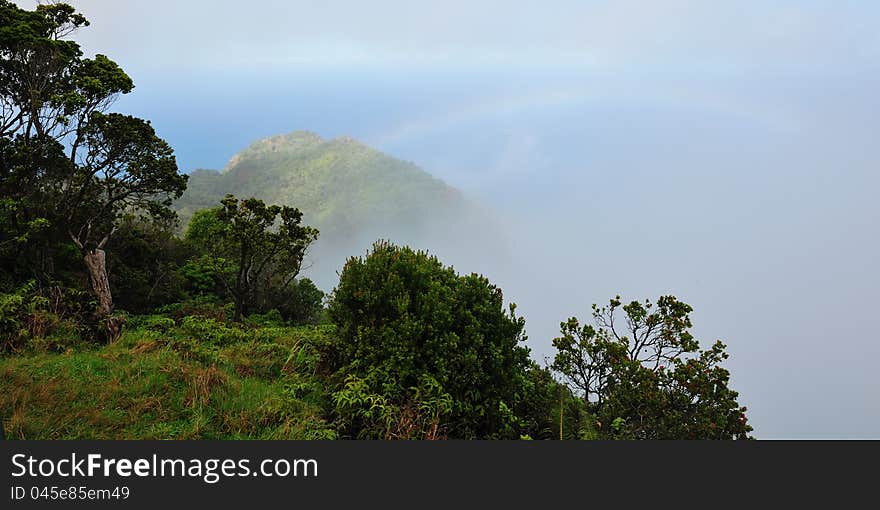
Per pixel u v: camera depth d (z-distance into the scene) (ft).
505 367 23.07
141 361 25.53
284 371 26.32
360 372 22.40
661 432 23.85
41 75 52.75
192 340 31.22
